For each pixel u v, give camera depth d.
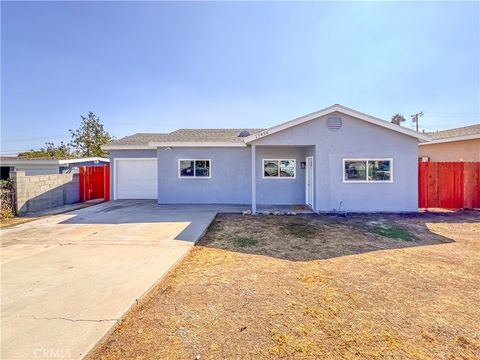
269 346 2.61
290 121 10.28
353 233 7.43
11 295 3.59
